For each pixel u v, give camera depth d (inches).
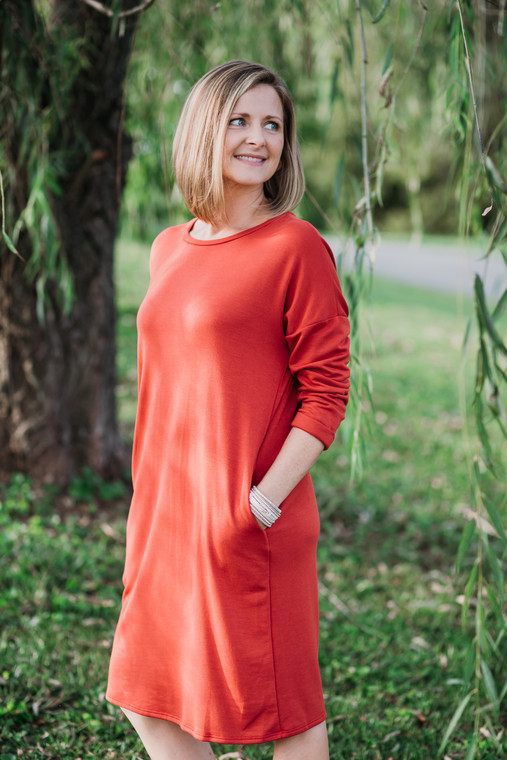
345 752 100.6
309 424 71.5
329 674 121.3
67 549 159.5
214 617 72.1
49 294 180.9
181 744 79.7
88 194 182.1
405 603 150.7
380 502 210.5
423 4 89.6
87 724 102.0
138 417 80.6
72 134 173.9
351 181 106.8
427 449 263.0
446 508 207.8
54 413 186.5
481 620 91.9
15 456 186.7
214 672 72.6
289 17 176.7
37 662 116.3
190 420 74.0
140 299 431.2
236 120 73.5
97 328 190.9
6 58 136.7
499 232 85.3
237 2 179.5
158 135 190.4
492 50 133.6
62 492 187.9
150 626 77.4
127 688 78.4
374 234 88.8
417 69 195.5
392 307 612.7
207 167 73.8
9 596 137.6
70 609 136.2
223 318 71.3
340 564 169.9
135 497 80.0
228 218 76.5
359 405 95.3
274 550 72.1
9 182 156.1
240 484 71.3
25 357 182.5
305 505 75.0
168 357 75.8
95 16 160.9
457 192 102.3
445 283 793.6
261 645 72.1
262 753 99.5
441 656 129.2
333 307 72.8
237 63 74.5
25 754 95.4
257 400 72.4
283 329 73.3
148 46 156.3
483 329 89.7
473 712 105.3
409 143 205.0
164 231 84.9
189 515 74.4
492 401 91.1
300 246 71.6
